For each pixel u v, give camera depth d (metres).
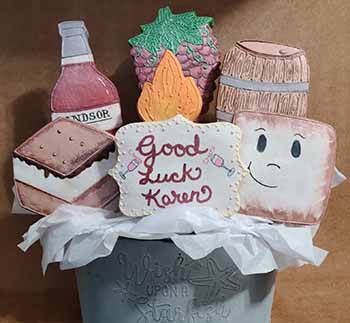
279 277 0.72
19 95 0.68
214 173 0.55
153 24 0.61
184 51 0.60
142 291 0.57
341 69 0.68
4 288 0.72
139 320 0.58
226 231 0.55
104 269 0.57
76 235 0.57
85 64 0.60
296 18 0.67
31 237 0.59
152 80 0.59
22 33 0.67
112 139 0.58
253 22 0.67
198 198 0.56
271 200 0.57
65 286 0.72
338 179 0.63
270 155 0.57
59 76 0.63
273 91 0.58
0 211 0.70
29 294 0.72
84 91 0.60
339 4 0.67
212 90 0.61
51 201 0.59
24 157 0.59
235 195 0.55
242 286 0.58
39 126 0.69
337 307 0.71
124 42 0.67
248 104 0.59
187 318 0.57
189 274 0.56
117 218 0.57
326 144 0.58
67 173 0.59
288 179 0.58
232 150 0.55
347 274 0.72
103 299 0.58
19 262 0.71
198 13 0.67
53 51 0.67
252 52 0.59
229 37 0.67
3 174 0.70
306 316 0.70
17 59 0.68
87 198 0.59
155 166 0.56
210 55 0.60
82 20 0.67
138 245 0.55
